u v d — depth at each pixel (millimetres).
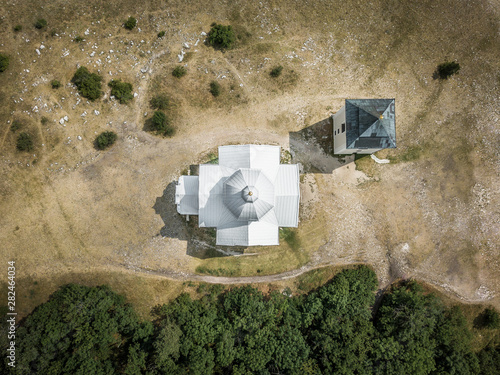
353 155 39688
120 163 38781
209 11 39781
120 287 38406
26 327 34188
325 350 34406
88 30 39125
